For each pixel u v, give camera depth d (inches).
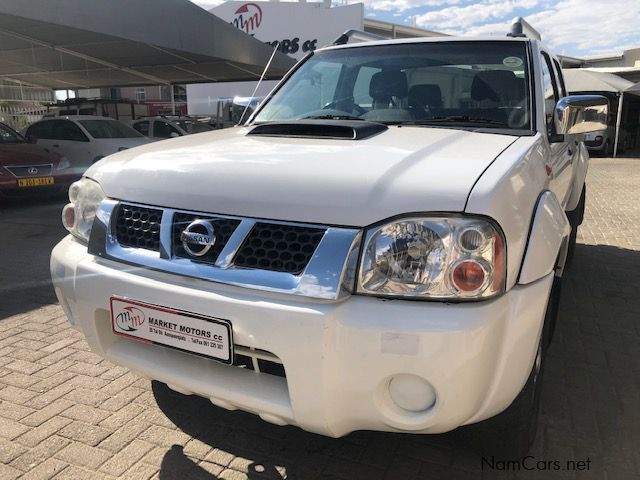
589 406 108.3
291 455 93.3
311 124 95.1
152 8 447.2
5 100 789.2
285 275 68.6
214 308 71.2
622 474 87.6
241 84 994.1
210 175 77.9
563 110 104.3
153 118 566.9
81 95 1082.7
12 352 132.5
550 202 82.7
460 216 65.1
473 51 119.9
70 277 86.9
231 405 76.8
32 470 89.2
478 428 84.1
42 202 375.2
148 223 81.2
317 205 68.7
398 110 113.2
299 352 66.5
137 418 104.3
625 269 205.0
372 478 87.3
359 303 65.7
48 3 374.0
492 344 65.6
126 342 86.7
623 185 499.8
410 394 66.8
